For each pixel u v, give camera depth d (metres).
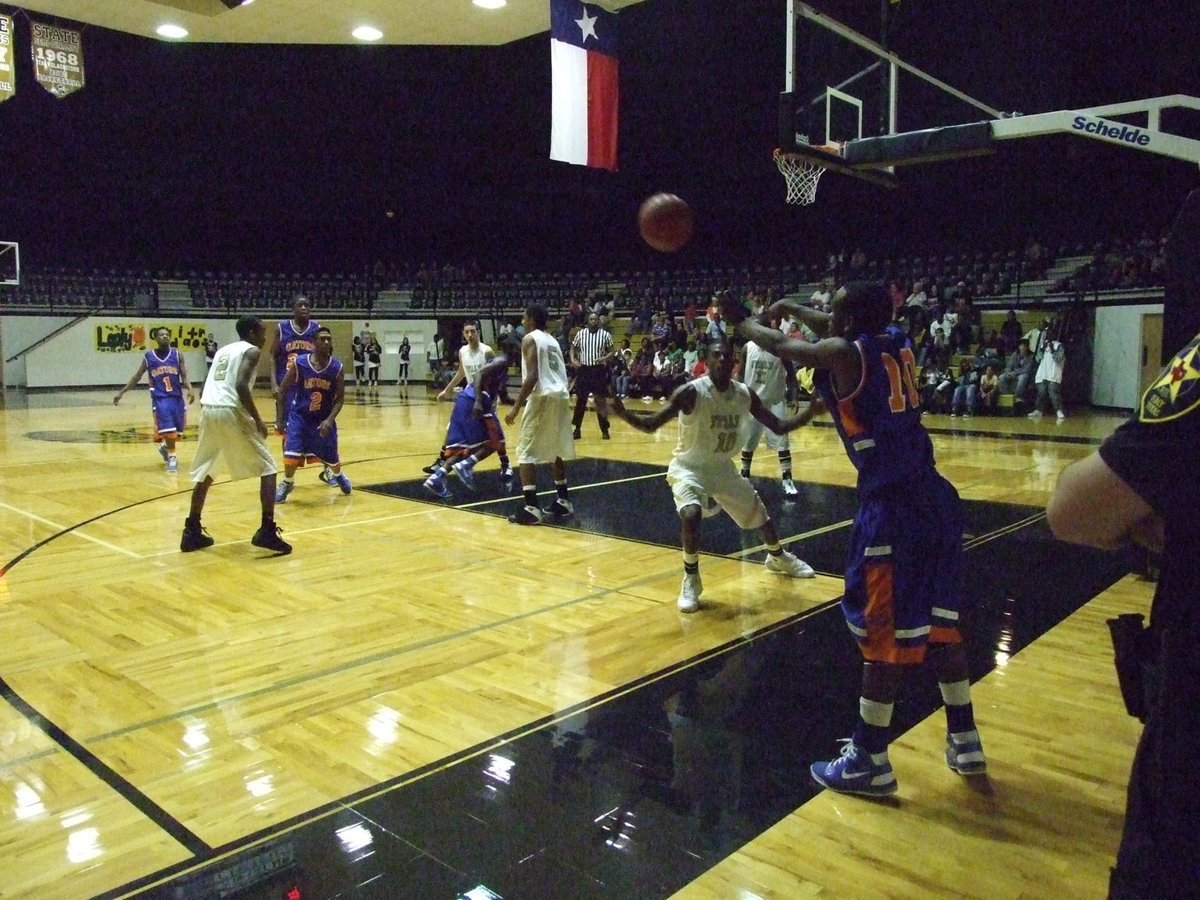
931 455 3.17
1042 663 4.34
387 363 30.56
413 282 31.80
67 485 9.54
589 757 3.34
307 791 3.08
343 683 4.07
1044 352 17.17
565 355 19.97
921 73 8.56
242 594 5.49
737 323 3.37
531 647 4.54
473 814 2.92
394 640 4.65
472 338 9.03
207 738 3.50
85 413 18.62
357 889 2.50
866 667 3.06
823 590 5.57
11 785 3.13
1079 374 19.16
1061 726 3.64
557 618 5.02
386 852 2.70
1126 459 1.26
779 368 8.45
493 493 9.05
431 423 16.56
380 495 8.94
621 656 4.41
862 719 3.08
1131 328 17.72
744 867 2.63
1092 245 21.19
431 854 2.68
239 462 6.36
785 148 7.05
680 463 5.29
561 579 5.82
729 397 5.12
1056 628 4.84
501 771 3.22
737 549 6.63
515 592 5.53
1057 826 2.89
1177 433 1.24
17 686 4.05
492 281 30.73
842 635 4.71
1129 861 1.30
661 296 26.64
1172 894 1.24
